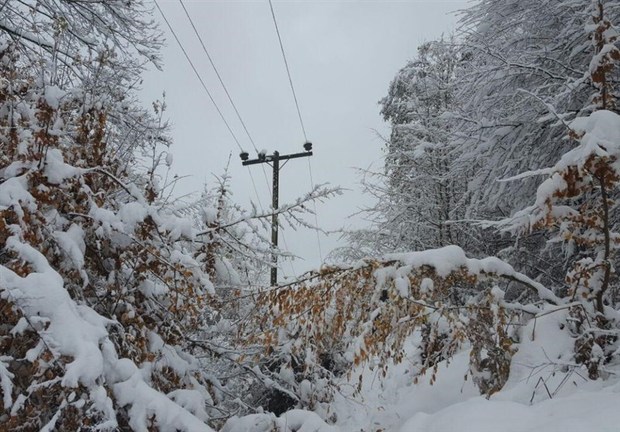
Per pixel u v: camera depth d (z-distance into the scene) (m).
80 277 4.01
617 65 6.18
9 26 6.45
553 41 7.17
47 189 3.86
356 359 4.64
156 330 4.73
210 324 6.26
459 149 7.92
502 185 7.18
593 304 4.63
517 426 3.15
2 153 4.20
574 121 4.25
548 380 4.35
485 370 4.93
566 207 4.49
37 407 2.97
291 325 5.46
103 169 4.47
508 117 7.05
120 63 7.44
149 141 6.32
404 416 6.08
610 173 3.92
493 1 7.90
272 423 4.22
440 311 4.69
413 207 11.69
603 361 4.06
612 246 4.47
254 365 6.33
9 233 3.42
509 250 7.89
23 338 3.19
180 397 3.90
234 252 5.83
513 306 4.80
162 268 4.59
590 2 6.49
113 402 3.15
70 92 4.53
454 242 11.19
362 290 5.03
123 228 4.16
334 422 7.14
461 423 3.34
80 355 2.76
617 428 2.68
